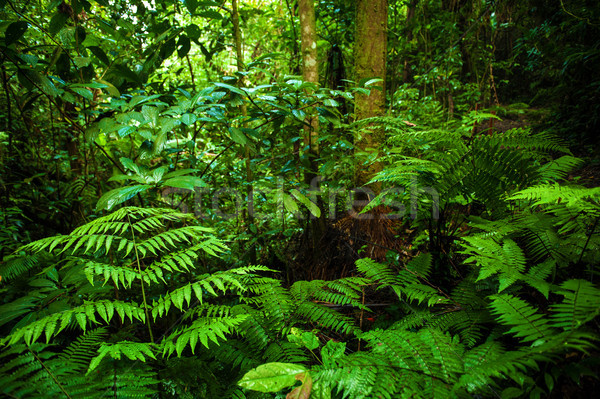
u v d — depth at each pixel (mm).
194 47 5383
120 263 2006
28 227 2604
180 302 1161
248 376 967
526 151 1954
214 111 1778
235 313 1425
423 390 909
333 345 1158
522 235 1599
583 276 1366
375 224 2490
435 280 1763
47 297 1418
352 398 907
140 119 1493
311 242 2594
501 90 9180
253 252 2451
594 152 4629
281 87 1943
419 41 5828
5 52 1535
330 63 3666
